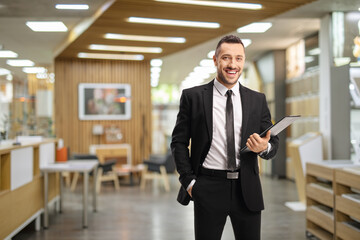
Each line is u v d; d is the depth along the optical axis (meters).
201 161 2.21
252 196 2.15
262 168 11.55
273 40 9.24
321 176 4.43
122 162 10.48
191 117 2.26
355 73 6.48
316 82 8.30
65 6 6.09
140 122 11.02
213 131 2.20
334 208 4.08
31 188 5.00
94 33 7.58
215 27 7.05
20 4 5.95
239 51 2.15
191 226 5.40
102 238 4.79
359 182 3.57
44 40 8.63
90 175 8.62
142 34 7.68
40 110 9.53
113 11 6.00
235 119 2.21
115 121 10.90
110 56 10.28
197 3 5.60
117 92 10.90
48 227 5.38
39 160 5.49
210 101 2.22
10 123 7.10
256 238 2.19
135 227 5.35
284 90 10.40
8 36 8.07
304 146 6.85
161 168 8.64
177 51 9.55
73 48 9.17
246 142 2.14
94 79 10.78
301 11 6.65
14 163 4.33
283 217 5.86
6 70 7.75
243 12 6.04
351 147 6.44
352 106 6.46
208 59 11.56
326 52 6.83
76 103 10.68
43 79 10.12
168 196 7.88
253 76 12.13
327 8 6.44
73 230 5.20
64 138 10.58
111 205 6.95
